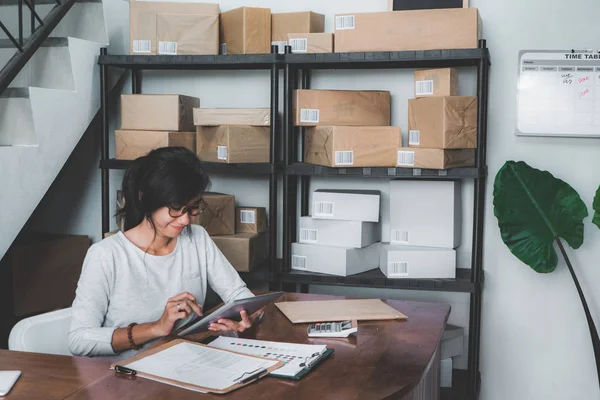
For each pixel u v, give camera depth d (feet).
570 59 9.19
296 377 4.62
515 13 9.34
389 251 8.85
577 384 9.53
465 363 9.91
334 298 7.16
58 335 6.00
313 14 9.44
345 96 9.02
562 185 8.91
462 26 8.40
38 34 9.00
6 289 10.08
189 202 5.72
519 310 9.66
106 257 5.98
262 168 9.16
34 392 4.40
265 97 10.45
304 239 9.51
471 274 8.87
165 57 9.44
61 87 9.81
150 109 9.59
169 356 5.00
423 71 8.71
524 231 8.96
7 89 9.02
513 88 9.41
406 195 9.11
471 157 9.16
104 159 9.90
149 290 6.21
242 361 4.90
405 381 4.64
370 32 8.73
